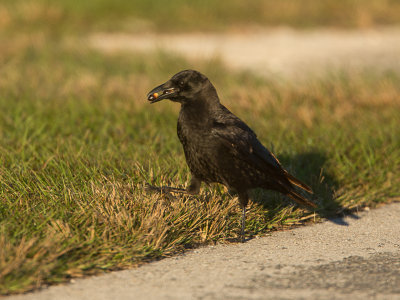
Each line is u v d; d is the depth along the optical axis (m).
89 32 34.03
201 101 9.46
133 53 27.80
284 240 9.77
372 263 8.60
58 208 9.26
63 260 7.92
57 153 11.78
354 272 8.20
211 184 10.65
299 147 13.41
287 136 14.22
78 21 35.59
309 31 36.06
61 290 7.42
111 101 18.31
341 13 39.81
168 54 27.27
